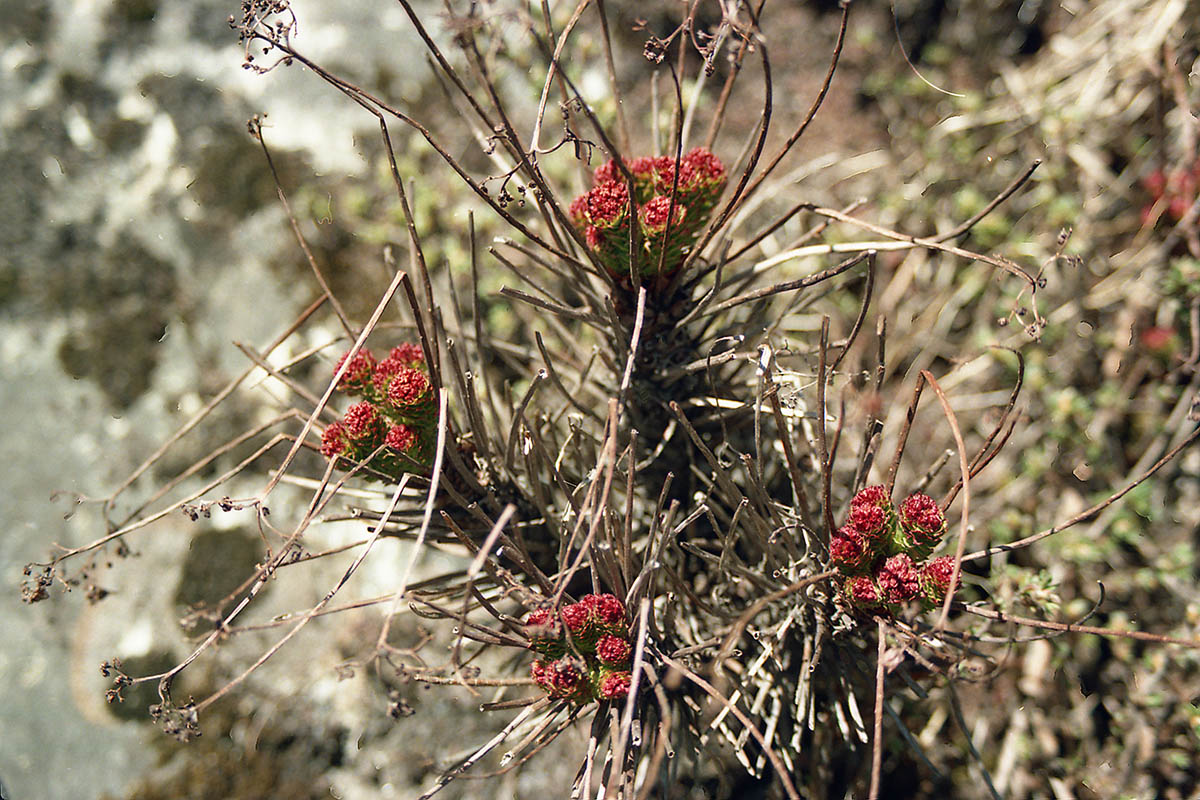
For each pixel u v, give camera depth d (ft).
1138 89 1.82
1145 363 1.74
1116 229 1.79
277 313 1.68
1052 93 1.86
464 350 1.37
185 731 1.30
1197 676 1.60
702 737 1.40
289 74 1.77
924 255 1.84
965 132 1.86
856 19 1.91
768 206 1.79
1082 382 1.76
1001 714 1.60
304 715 1.54
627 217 1.30
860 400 1.64
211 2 1.79
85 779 1.52
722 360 1.34
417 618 1.56
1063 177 1.82
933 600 1.27
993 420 1.74
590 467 1.40
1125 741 1.60
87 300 1.69
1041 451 1.73
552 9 1.80
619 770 1.21
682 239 1.33
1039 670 1.61
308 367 1.65
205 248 1.70
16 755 1.53
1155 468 1.29
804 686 1.33
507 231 1.71
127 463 1.63
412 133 1.76
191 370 1.67
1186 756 1.57
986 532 1.70
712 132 1.37
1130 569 1.67
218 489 1.61
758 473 1.32
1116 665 1.62
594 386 1.47
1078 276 1.77
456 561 1.59
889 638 1.35
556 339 1.63
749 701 1.40
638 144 1.77
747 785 1.50
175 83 1.76
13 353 1.67
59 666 1.56
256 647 1.56
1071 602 1.65
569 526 1.37
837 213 1.34
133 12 1.78
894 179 1.86
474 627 1.27
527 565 1.30
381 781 1.52
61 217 1.71
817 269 1.75
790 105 1.86
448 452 1.33
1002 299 1.80
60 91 1.75
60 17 1.78
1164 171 1.76
